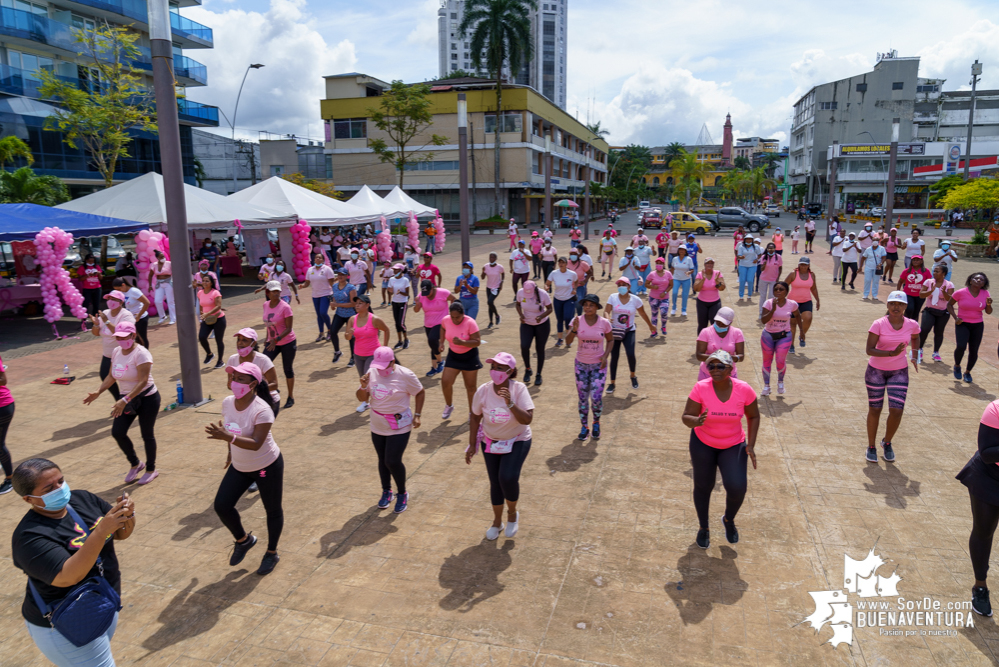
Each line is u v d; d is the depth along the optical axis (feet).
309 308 56.65
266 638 13.82
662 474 21.45
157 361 38.37
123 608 14.97
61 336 46.47
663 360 36.04
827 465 21.75
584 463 22.44
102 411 29.45
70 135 90.58
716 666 12.60
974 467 13.70
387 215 94.89
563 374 33.73
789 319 28.53
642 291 49.06
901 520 18.01
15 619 14.87
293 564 16.61
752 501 19.33
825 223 200.03
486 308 54.19
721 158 584.40
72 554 9.91
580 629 13.79
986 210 147.64
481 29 171.42
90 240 87.10
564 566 16.19
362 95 193.16
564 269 38.63
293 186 81.61
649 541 17.28
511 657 13.00
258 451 15.57
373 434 18.75
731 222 160.76
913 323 20.84
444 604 14.78
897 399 21.08
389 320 50.24
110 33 90.07
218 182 195.93
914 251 54.70
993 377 31.14
